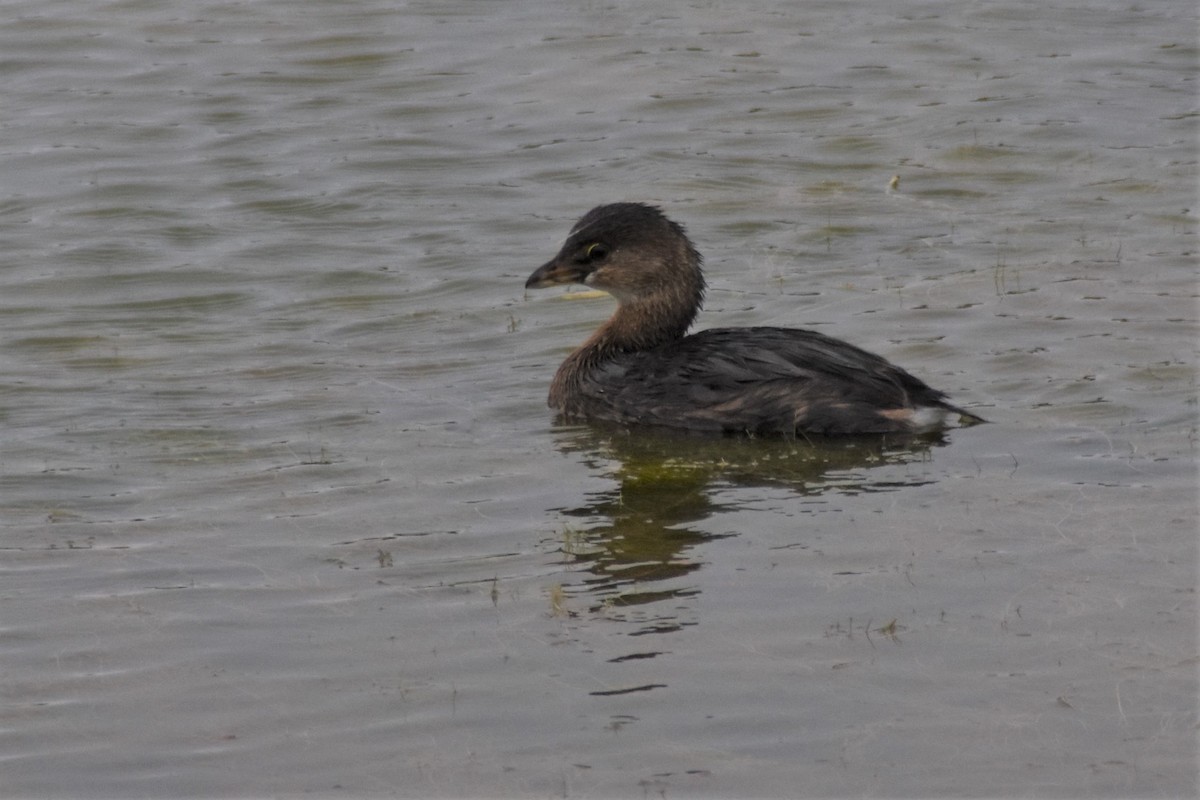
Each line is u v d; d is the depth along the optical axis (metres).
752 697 10.54
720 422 15.39
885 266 20.02
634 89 26.94
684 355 15.77
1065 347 17.08
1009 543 12.62
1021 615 11.46
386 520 13.37
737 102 26.36
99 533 13.12
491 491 14.02
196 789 9.70
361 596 12.03
